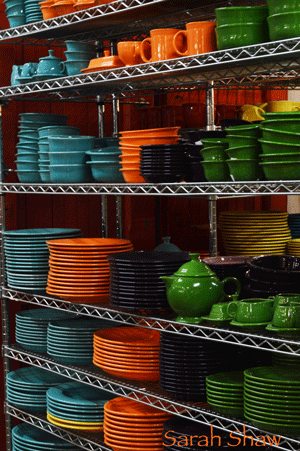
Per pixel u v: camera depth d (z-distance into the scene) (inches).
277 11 59.9
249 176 66.3
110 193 84.5
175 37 71.8
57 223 118.7
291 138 60.4
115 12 80.4
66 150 91.7
